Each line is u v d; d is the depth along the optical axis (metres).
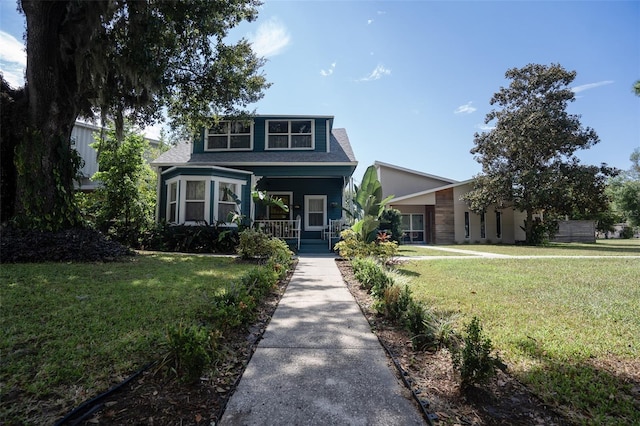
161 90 9.45
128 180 12.51
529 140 19.23
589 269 8.05
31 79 7.90
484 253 13.27
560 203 19.17
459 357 2.35
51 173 8.27
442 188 21.28
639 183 28.42
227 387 2.29
